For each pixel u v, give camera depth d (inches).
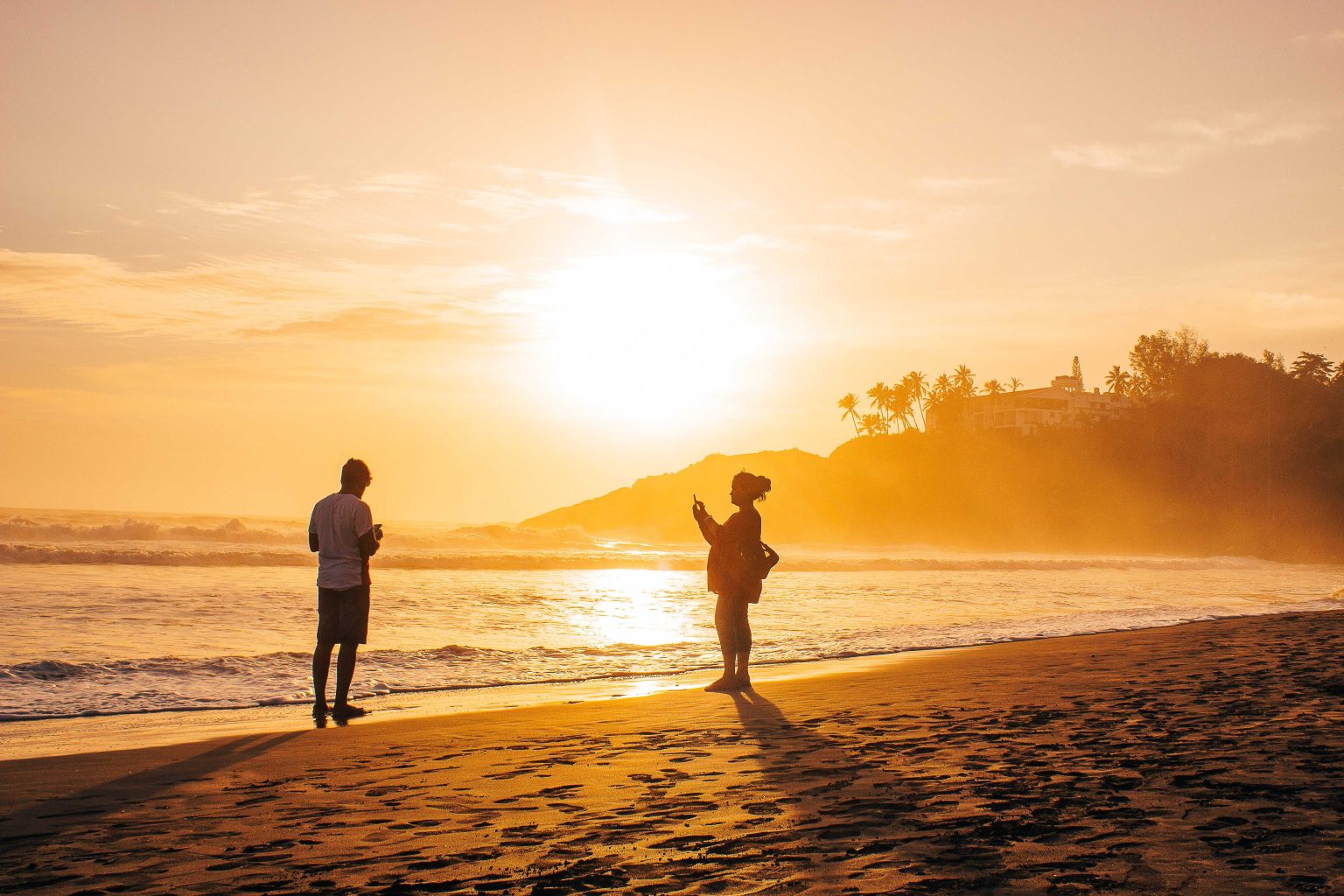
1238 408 4623.5
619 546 2315.5
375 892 107.3
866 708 259.1
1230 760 172.1
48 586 697.0
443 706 303.0
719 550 329.7
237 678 350.9
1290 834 121.8
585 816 142.1
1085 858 112.3
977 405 6776.6
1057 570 1622.8
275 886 110.0
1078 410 6481.3
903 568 1592.0
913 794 150.5
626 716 255.6
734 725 232.5
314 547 294.0
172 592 682.8
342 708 284.5
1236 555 3917.3
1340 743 188.5
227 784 173.9
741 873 110.4
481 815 145.1
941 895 100.4
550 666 408.5
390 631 528.7
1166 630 514.0
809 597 840.3
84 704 297.7
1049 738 200.8
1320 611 686.5
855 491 6304.1
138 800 160.6
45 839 134.0
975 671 349.7
